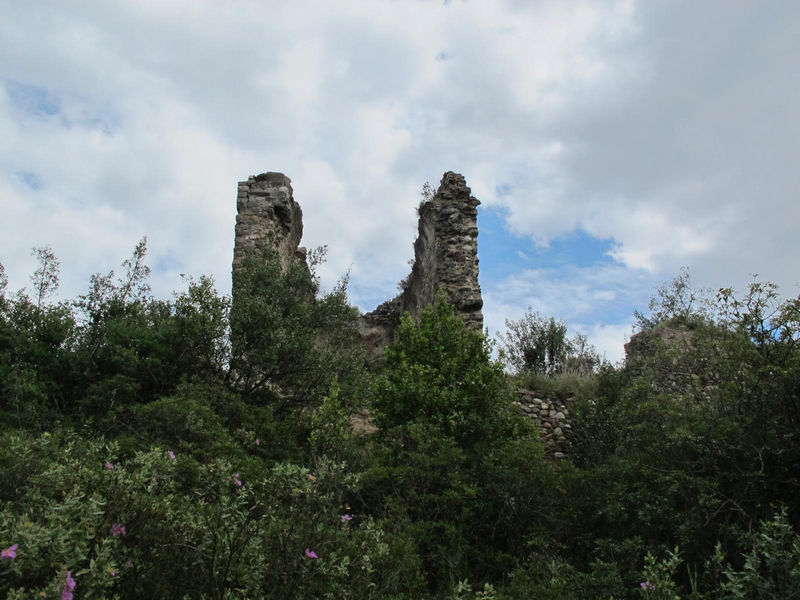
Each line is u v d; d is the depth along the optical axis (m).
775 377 6.66
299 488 4.43
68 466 4.21
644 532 6.29
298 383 10.73
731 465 6.45
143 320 10.69
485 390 8.70
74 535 3.26
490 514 6.76
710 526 5.96
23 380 8.32
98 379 9.30
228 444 7.25
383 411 8.66
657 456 7.00
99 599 3.01
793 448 6.20
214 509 4.11
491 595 4.50
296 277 12.95
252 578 3.68
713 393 7.36
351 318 13.10
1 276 9.84
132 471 4.37
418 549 5.86
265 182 17.20
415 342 9.52
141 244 11.84
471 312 15.24
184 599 3.56
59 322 9.70
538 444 7.43
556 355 18.67
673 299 18.08
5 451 4.51
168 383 9.69
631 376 11.91
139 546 3.70
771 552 5.00
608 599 5.35
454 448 7.18
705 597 5.09
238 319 10.80
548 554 6.11
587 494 6.91
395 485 6.83
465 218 16.61
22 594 2.69
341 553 4.20
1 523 3.12
